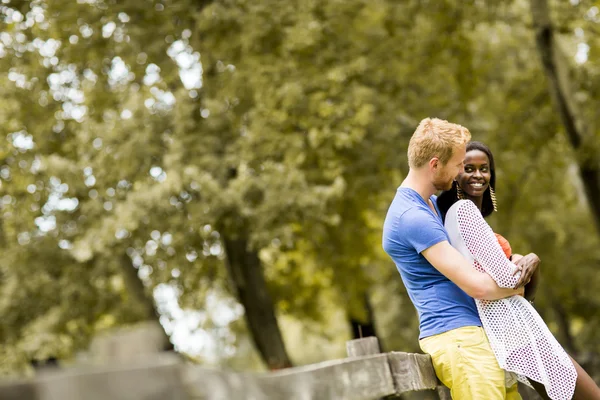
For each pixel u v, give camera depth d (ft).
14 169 74.43
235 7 69.10
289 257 83.51
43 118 73.77
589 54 79.92
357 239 78.13
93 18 70.44
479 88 88.02
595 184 77.92
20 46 72.28
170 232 66.03
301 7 69.87
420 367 18.49
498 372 19.04
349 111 69.41
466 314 19.43
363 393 15.34
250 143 67.46
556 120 84.53
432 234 18.90
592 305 118.11
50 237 76.79
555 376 18.61
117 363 9.00
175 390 9.10
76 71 74.43
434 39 78.89
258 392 11.35
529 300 20.43
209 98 71.00
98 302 82.79
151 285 68.39
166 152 69.41
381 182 73.67
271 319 76.07
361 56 72.54
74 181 70.03
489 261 18.71
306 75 69.51
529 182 100.07
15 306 80.23
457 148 19.44
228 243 74.64
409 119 77.71
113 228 65.26
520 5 88.28
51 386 8.36
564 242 112.16
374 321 88.02
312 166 72.33
